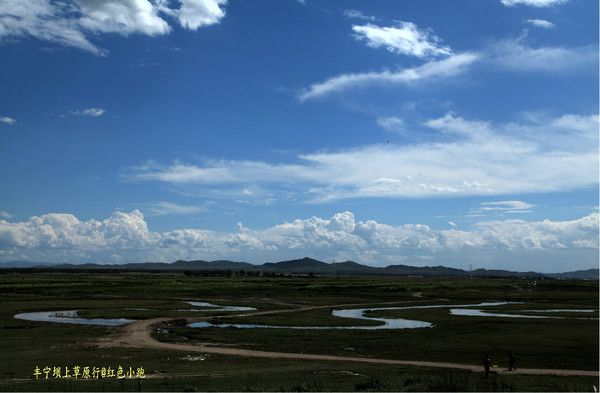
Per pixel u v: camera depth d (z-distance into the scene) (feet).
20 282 572.51
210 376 134.51
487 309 361.92
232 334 224.12
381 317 304.50
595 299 465.06
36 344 194.39
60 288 486.38
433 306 393.70
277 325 263.29
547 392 112.88
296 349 187.62
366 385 118.62
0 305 343.26
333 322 271.90
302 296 470.80
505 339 211.00
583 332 232.12
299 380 126.82
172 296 444.14
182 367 150.00
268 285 586.45
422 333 229.86
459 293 531.50
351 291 538.47
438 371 143.74
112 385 121.49
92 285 526.98
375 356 173.88
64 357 166.40
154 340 207.92
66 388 118.52
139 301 386.32
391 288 570.87
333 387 116.98
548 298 476.54
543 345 195.93
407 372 141.18
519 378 133.28
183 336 220.64
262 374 136.67
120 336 218.59
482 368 152.25
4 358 164.76
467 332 232.94
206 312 319.27
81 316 293.02
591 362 163.22
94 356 168.45
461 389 114.62
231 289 524.52
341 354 177.99
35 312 316.81
